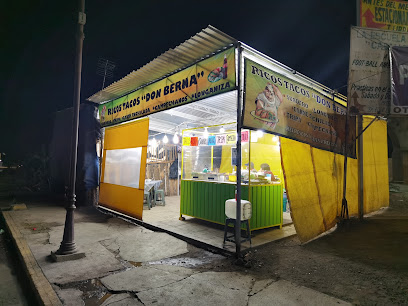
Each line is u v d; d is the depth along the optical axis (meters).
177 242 5.22
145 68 5.43
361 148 6.85
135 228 6.27
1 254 5.06
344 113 6.32
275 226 6.23
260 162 7.18
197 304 2.97
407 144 14.84
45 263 4.13
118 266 4.09
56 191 11.59
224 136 6.74
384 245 4.94
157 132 12.05
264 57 4.43
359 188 6.87
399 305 2.93
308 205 5.24
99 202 8.67
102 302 3.06
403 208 8.45
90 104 9.48
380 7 6.60
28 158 13.84
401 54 5.59
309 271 3.83
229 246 4.77
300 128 4.96
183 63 5.14
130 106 7.17
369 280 3.52
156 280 3.55
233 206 4.70
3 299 3.46
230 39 4.10
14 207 8.41
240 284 3.43
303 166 5.27
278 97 4.55
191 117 8.87
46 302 3.00
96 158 9.59
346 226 6.06
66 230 4.41
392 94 5.49
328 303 2.96
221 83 4.44
